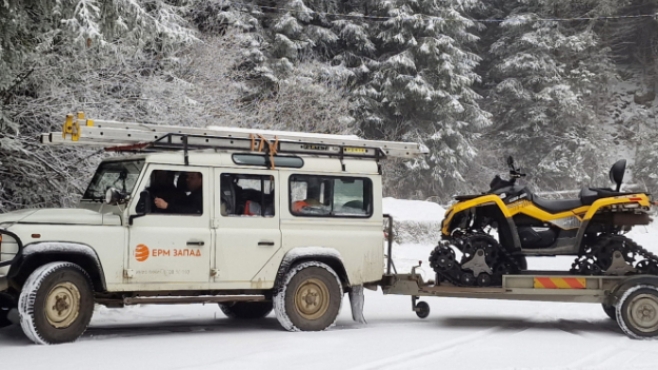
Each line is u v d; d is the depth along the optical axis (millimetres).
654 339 9758
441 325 10789
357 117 36562
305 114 25828
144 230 9195
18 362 7625
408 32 38062
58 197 14516
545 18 46094
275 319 11500
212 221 9609
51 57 13234
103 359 7820
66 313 8711
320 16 37062
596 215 10812
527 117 44438
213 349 8508
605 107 49781
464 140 38844
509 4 50031
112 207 9398
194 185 9602
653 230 32906
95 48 13102
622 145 48750
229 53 22828
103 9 11711
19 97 13609
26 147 14109
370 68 38156
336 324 10922
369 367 7609
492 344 9141
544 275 10375
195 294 9727
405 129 38000
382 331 10070
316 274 10070
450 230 11203
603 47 49219
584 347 9023
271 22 34406
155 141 9492
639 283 9922
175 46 16328
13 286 9016
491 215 11070
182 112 16875
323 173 10391
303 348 8633
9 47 11312
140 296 9375
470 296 10414
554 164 42812
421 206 26734
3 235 8547
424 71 38188
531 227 10945
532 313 12164
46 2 11672
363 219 10602
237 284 9688
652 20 50125
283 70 30453
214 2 25062
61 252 8703
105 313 11805
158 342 8977
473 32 47719
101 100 15125
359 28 37219
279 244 9953
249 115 22359
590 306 13047
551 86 44156
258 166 10000
